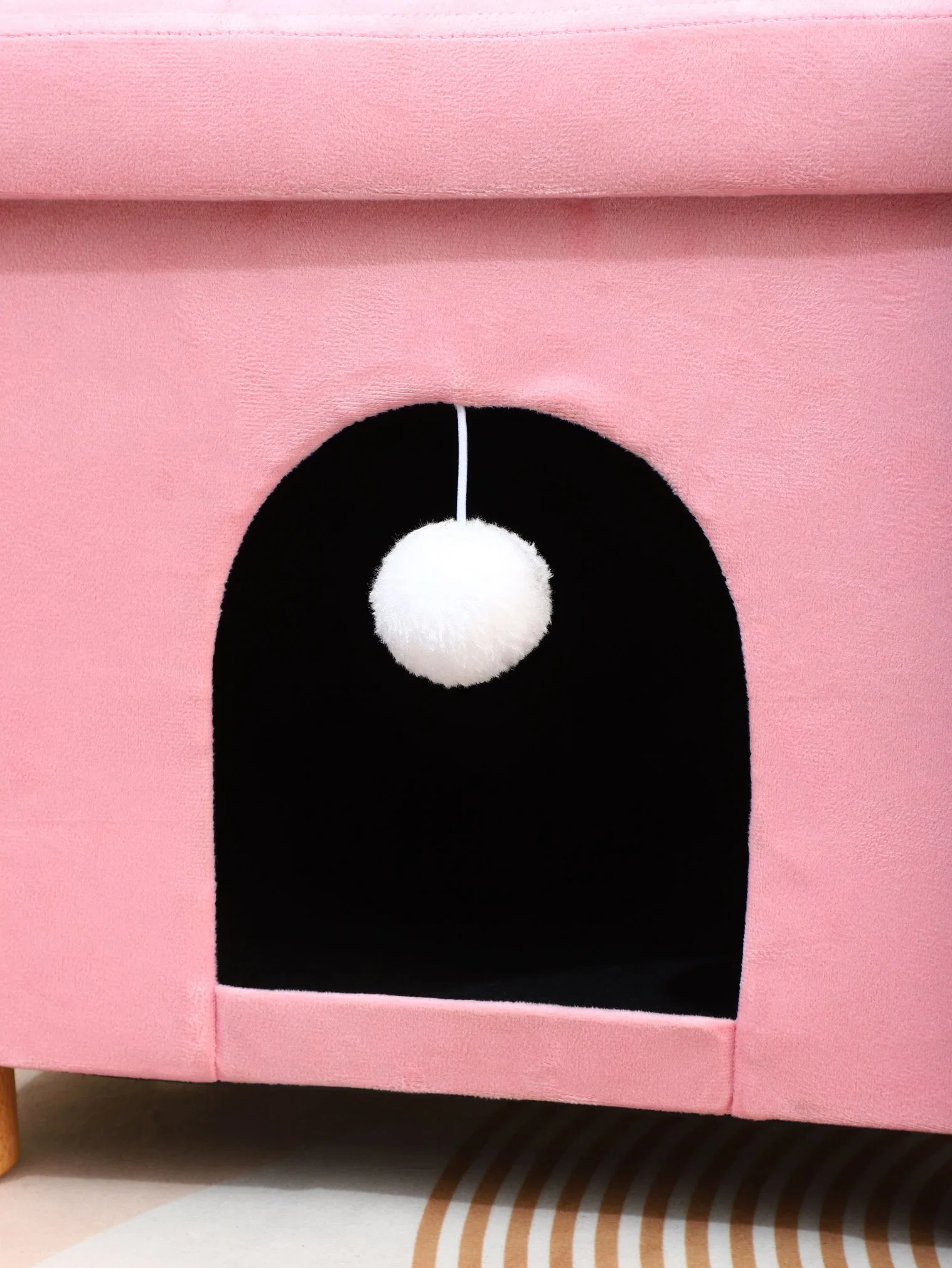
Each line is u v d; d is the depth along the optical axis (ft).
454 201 1.75
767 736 1.80
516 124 1.70
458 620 1.78
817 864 1.81
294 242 1.79
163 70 1.72
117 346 1.82
